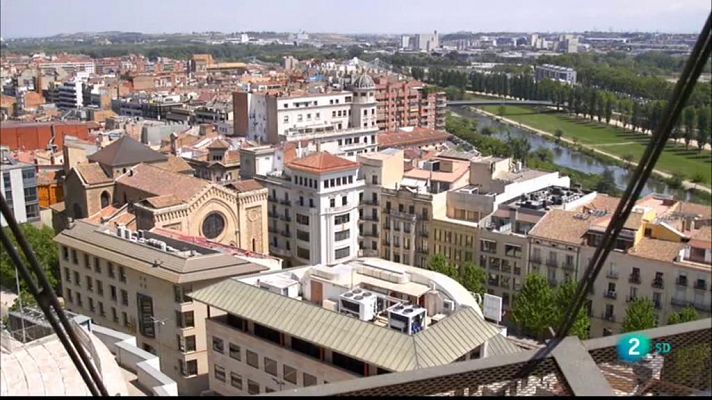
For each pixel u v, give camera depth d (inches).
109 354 1529.3
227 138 7170.3
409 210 4606.3
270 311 2421.3
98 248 3457.2
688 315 2549.2
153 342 3250.5
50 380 1310.3
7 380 1318.9
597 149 4128.9
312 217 4778.5
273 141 7327.8
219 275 3078.2
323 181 4719.5
